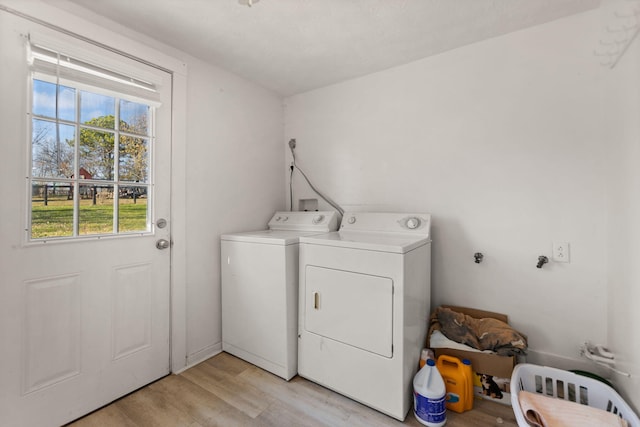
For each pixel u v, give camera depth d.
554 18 1.51
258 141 2.35
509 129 1.66
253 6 1.39
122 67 1.49
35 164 1.25
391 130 2.06
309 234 2.00
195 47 1.76
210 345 1.96
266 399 1.52
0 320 1.16
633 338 1.14
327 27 1.57
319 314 1.63
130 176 1.58
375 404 1.43
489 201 1.72
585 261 1.47
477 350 1.52
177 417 1.39
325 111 2.38
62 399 1.32
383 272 1.40
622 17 1.17
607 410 1.26
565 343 1.52
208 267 1.95
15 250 1.19
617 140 1.28
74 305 1.36
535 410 1.16
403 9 1.43
